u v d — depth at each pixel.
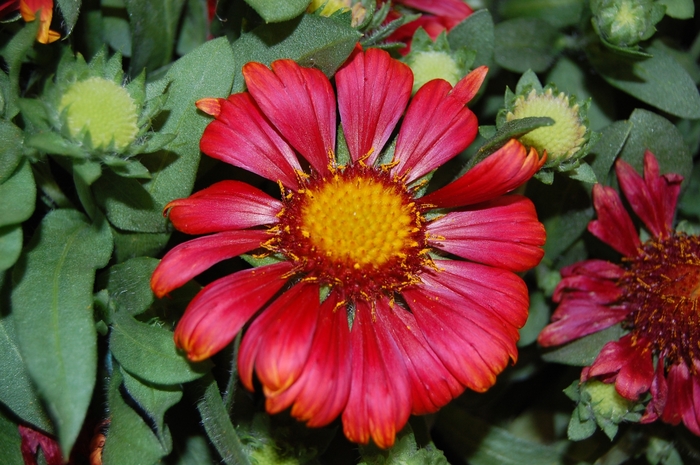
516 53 0.31
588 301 0.29
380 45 0.28
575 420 0.28
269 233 0.25
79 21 0.28
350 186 0.26
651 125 0.30
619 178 0.30
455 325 0.25
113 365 0.25
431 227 0.27
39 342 0.24
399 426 0.24
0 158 0.24
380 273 0.26
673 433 0.30
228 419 0.24
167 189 0.25
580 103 0.28
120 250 0.26
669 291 0.29
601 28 0.29
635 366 0.28
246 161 0.25
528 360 0.31
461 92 0.27
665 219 0.30
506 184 0.25
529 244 0.26
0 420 0.27
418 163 0.27
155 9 0.28
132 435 0.24
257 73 0.25
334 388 0.23
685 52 0.31
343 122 0.26
